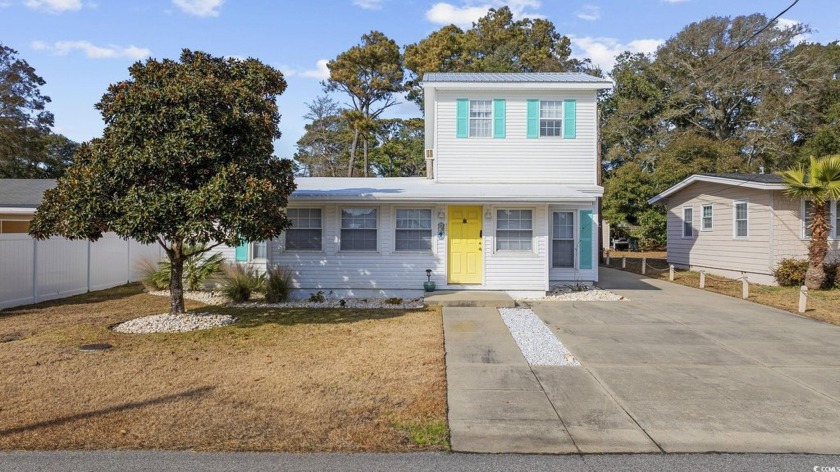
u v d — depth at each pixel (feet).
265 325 30.48
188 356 23.27
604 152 122.62
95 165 26.66
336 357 23.22
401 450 14.05
